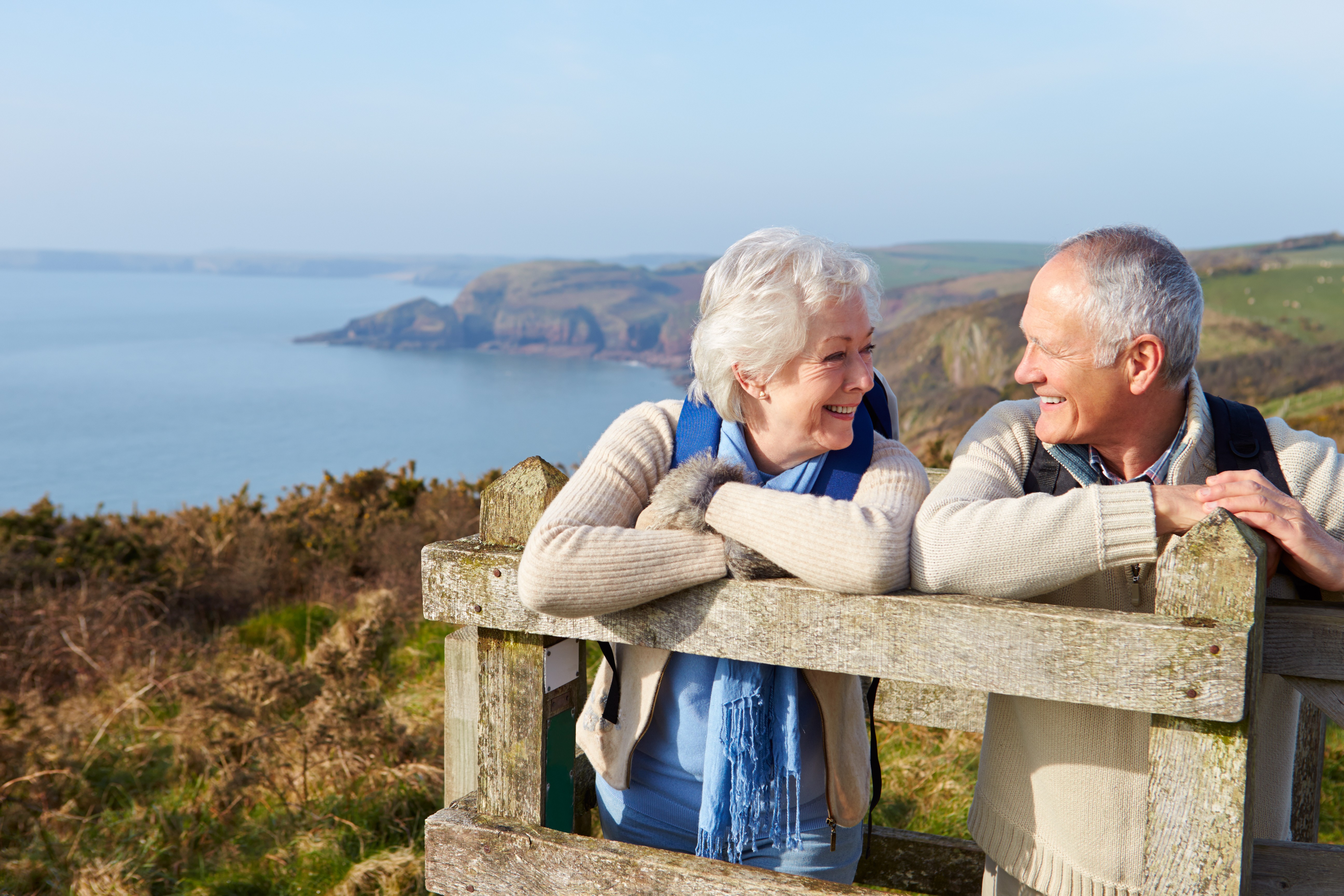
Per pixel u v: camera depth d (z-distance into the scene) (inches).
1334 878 46.5
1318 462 55.1
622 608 49.8
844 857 62.7
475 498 312.3
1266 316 4111.7
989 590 46.8
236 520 278.2
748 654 49.1
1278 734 57.0
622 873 52.0
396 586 237.8
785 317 53.0
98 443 7116.1
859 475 57.1
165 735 152.5
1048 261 55.5
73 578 231.6
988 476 55.7
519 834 54.9
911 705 92.7
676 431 61.4
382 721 143.3
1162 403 54.5
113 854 119.9
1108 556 45.8
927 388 4822.8
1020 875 56.7
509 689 56.1
